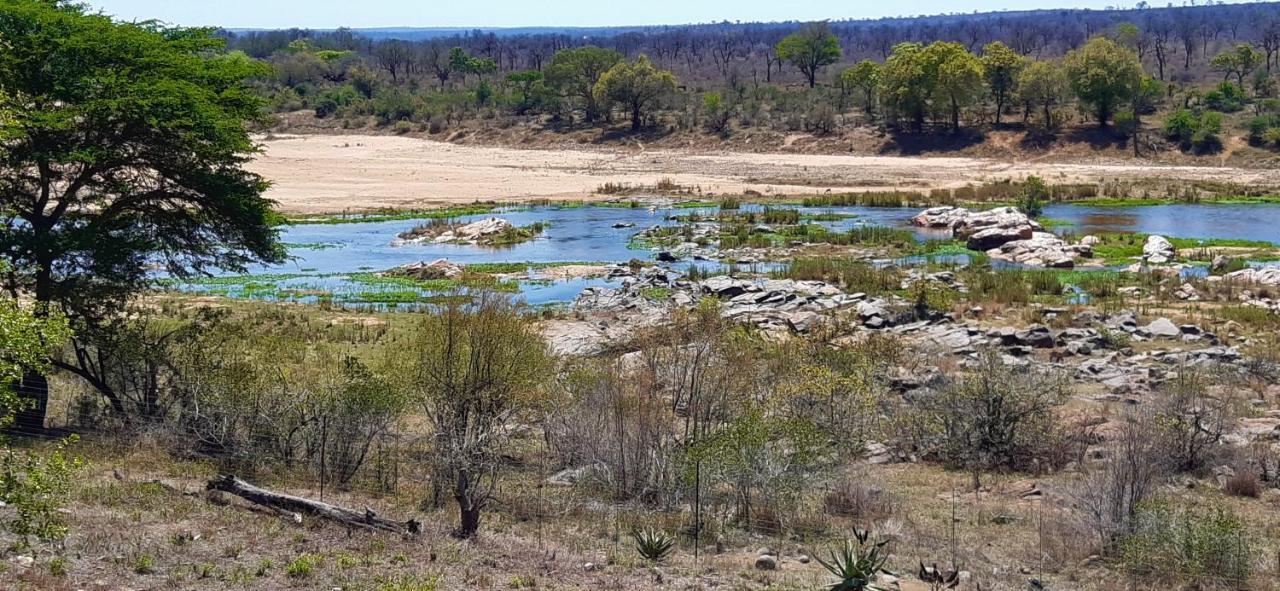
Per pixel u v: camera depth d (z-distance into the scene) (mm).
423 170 100000
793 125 120250
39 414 22125
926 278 48219
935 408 25078
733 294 44844
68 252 24703
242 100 28219
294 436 21266
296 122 144875
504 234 64438
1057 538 18047
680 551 17203
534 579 15016
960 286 47250
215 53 32156
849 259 54781
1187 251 56875
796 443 20516
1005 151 107125
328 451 20844
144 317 33469
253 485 18578
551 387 22562
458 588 14484
